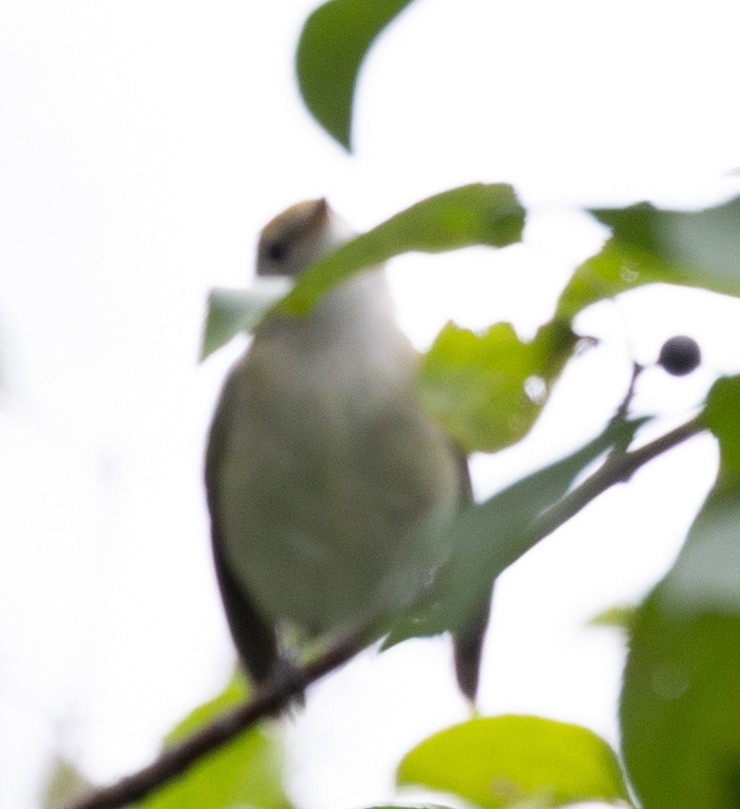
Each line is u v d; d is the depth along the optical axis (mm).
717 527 2189
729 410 2449
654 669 2424
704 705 2434
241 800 5121
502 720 4441
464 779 4523
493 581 2287
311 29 3062
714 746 2467
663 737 2473
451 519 2457
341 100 3111
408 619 2344
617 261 3270
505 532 2322
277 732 5316
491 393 3811
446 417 3828
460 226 2869
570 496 2613
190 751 4629
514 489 2385
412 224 2791
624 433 2686
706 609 2109
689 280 2789
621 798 4316
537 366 3730
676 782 2500
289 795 5145
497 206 2828
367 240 2791
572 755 4410
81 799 4570
